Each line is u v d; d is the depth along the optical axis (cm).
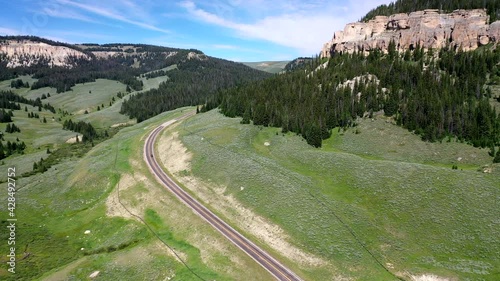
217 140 9819
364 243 5009
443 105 9175
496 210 5206
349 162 7600
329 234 5188
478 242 4703
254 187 6731
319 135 9344
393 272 4472
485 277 4162
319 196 6275
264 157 8544
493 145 7869
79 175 8694
